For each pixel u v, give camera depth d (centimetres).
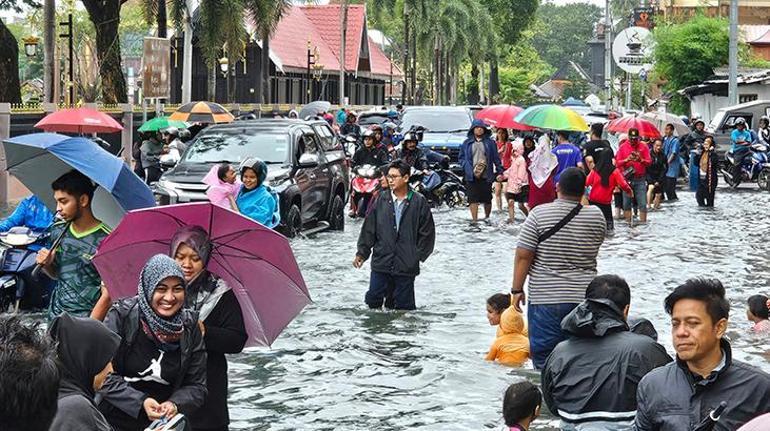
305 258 2905
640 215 3944
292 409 1513
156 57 5128
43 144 1371
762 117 6191
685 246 3238
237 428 1423
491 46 17712
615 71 18562
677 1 14700
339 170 3653
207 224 1155
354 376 1686
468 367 1736
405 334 1981
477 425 1438
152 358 1012
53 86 5672
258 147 3269
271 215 2162
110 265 1188
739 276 2656
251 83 11288
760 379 879
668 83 9281
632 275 2653
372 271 2200
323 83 12244
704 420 864
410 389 1617
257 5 8175
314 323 2067
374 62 15275
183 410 1012
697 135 5850
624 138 4412
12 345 608
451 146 5256
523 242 1600
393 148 4550
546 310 1582
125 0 6719
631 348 1162
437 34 15875
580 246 1584
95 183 1332
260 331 1187
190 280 1132
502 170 3997
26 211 2155
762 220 4025
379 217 2189
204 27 7469
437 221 3950
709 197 4562
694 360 881
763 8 14350
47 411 607
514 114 4472
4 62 5497
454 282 2547
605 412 1157
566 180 1594
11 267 2119
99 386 873
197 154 3247
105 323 1022
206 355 1086
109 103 6625
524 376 1680
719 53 8856
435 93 17162
